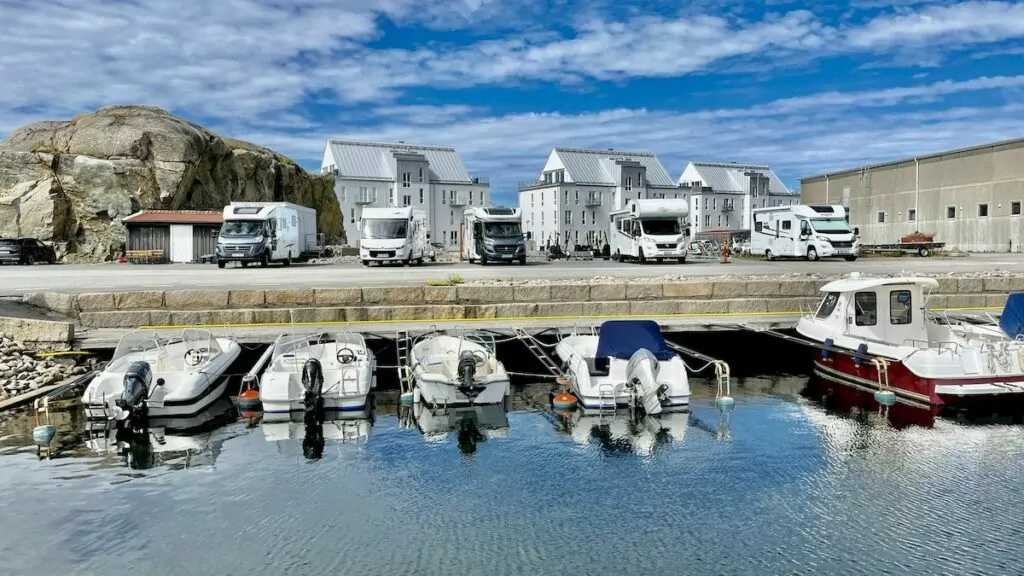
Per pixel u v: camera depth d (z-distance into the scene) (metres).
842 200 70.81
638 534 9.30
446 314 20.55
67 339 17.25
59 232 49.47
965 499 10.43
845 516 9.80
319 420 14.41
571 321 20.08
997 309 22.98
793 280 23.20
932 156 60.16
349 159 100.62
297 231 43.78
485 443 13.04
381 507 10.16
